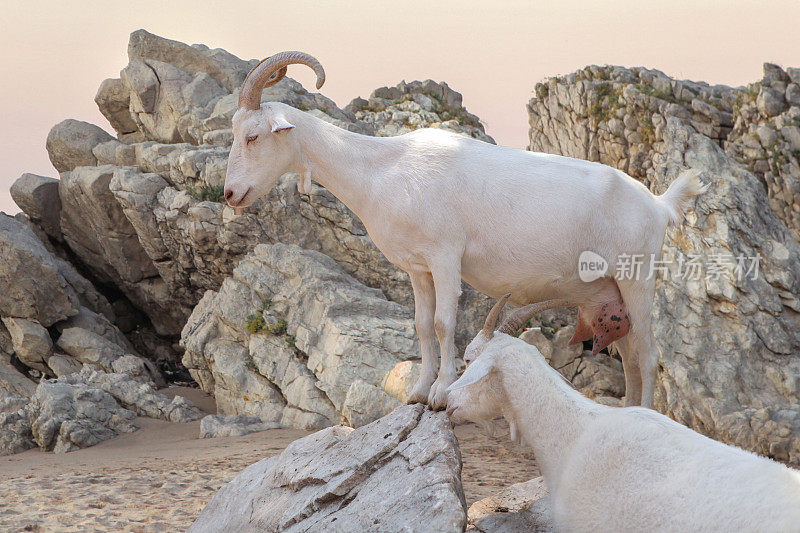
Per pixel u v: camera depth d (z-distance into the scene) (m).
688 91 16.75
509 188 4.42
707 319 13.09
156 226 18.08
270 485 4.95
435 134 4.65
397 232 4.49
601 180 4.52
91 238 20.69
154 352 21.59
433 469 3.86
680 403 12.40
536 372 3.62
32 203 20.45
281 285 15.63
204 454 11.98
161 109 19.88
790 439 10.98
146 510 7.66
